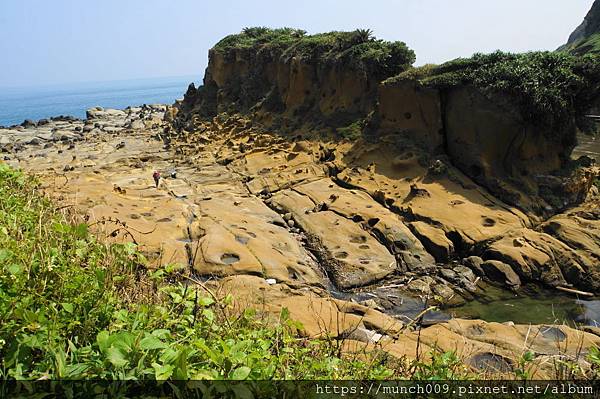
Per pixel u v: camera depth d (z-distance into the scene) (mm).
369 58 23328
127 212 15234
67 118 46562
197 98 37781
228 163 22953
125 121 44281
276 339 4637
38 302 3602
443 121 19328
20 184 6785
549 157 18078
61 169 22609
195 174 21656
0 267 3604
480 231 14711
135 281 4906
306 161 21188
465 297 12625
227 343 3629
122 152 27453
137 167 22969
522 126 17484
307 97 26812
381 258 13953
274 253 13562
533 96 17016
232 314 5562
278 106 28375
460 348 8484
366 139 20906
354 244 14609
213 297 5070
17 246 4066
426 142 19547
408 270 13758
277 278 12273
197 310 4398
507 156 17828
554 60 18141
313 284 12672
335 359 4703
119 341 3031
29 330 3203
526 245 13898
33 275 3805
